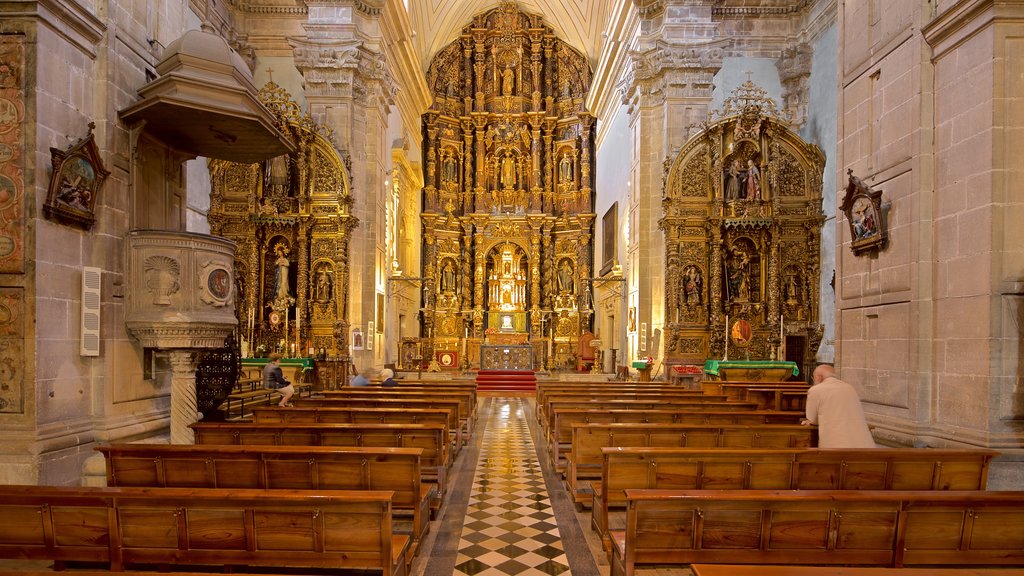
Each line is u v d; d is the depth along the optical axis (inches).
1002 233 239.1
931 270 271.6
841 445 235.9
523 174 1146.7
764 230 684.7
